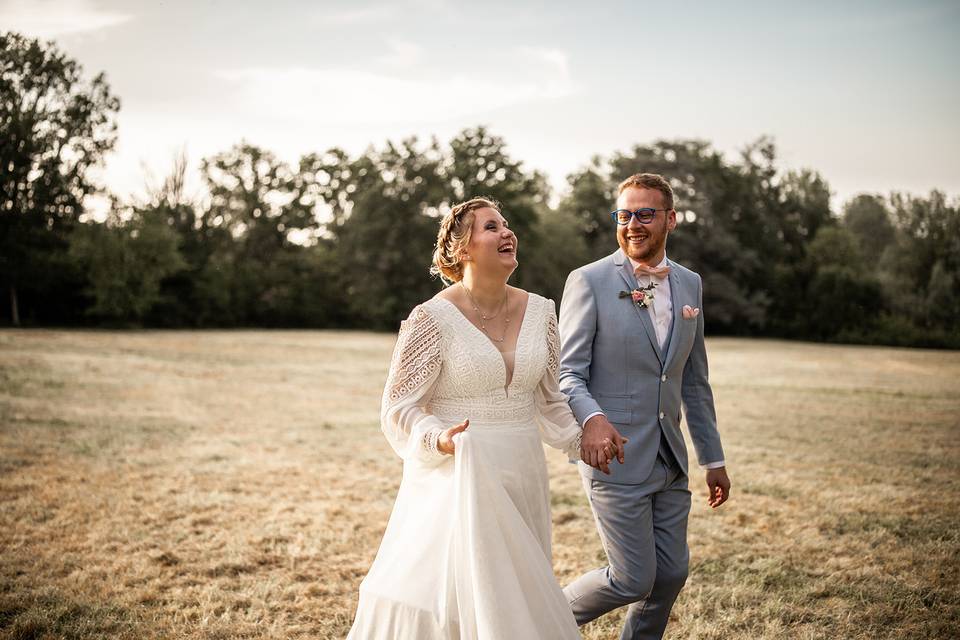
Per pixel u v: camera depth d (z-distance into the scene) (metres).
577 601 2.79
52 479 5.77
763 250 48.09
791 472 6.47
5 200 33.56
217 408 9.79
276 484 5.87
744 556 4.32
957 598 3.71
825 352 28.41
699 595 3.71
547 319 2.68
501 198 41.88
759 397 12.06
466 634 2.25
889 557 4.30
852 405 11.06
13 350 17.03
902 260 41.44
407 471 2.57
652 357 2.83
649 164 45.38
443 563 2.36
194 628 3.29
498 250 2.56
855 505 5.41
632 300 2.88
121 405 9.60
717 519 5.06
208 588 3.73
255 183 45.88
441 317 2.54
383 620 2.39
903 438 8.21
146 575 3.90
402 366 2.51
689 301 2.95
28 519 4.78
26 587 3.72
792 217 50.53
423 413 2.46
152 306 35.47
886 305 40.94
